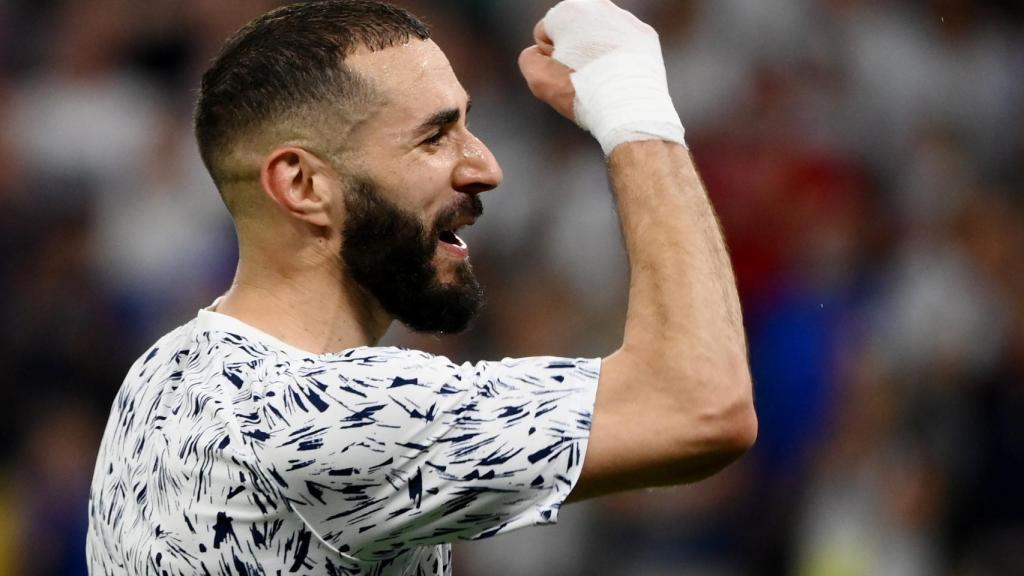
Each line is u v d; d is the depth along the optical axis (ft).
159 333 90.38
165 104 103.81
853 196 95.61
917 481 76.84
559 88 30.66
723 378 26.73
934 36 107.24
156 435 28.37
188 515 27.25
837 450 80.28
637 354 27.12
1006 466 79.56
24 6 109.40
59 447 80.59
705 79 99.66
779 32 101.86
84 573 78.43
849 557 75.87
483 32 106.73
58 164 100.78
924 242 92.84
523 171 98.12
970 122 105.09
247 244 29.71
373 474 26.37
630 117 29.22
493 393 26.76
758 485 79.87
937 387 83.56
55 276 90.38
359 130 28.58
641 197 28.48
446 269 29.43
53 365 83.97
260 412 26.76
